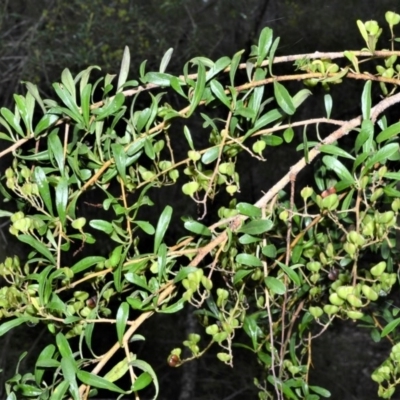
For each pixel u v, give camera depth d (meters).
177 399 3.14
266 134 1.09
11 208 2.76
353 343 3.22
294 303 1.31
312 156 1.04
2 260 2.68
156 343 3.16
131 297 1.01
